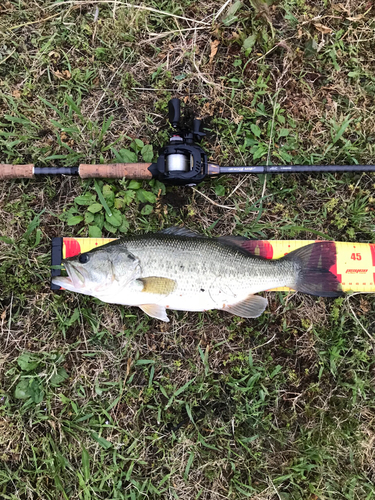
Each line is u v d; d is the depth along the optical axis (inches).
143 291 21.4
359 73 25.1
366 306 24.3
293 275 22.1
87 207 24.2
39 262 23.7
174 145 21.7
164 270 21.3
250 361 23.7
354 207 24.5
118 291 21.4
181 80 24.8
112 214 23.6
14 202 24.0
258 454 23.4
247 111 24.8
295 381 23.9
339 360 24.1
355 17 25.2
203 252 21.5
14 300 23.8
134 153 24.1
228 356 23.9
